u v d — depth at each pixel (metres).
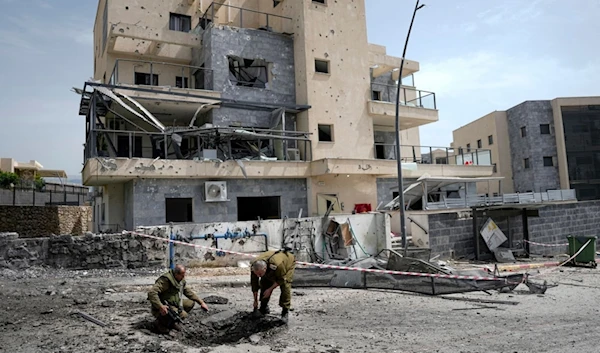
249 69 21.41
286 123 21.52
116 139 19.66
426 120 25.33
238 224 13.47
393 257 10.81
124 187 18.61
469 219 17.62
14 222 19.86
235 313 7.23
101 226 20.92
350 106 22.23
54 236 11.29
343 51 22.42
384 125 26.80
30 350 5.21
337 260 13.71
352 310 8.02
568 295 9.68
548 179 39.12
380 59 25.98
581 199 38.62
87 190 32.81
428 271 10.26
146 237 11.95
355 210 19.67
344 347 5.71
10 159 42.09
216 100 18.86
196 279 10.89
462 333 6.46
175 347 5.46
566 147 39.28
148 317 6.87
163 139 18.84
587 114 39.84
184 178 17.00
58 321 6.59
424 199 20.52
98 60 24.45
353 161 19.77
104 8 21.98
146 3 21.61
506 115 43.00
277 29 23.78
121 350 5.27
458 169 25.41
